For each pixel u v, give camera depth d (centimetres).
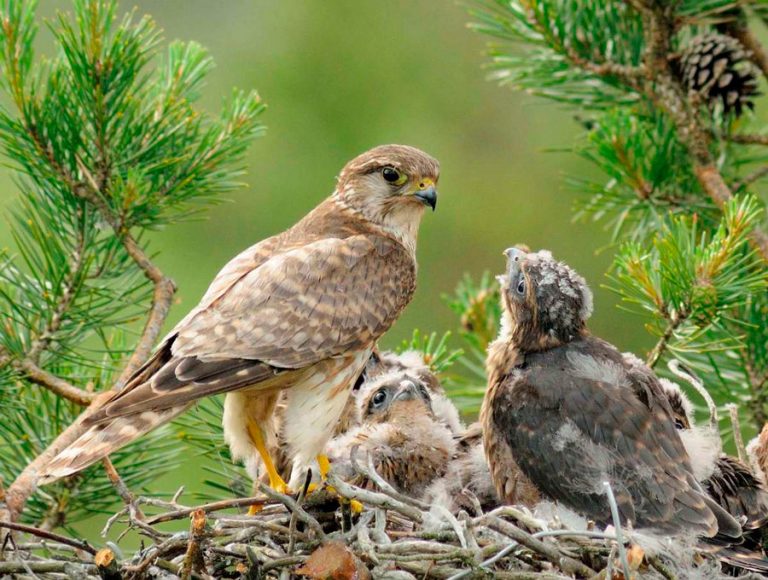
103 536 1148
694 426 1265
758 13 1409
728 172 1398
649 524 1148
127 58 1249
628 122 1359
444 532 1086
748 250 1288
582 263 2005
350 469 1295
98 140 1258
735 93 1348
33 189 1299
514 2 1391
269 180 1955
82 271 1248
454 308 1448
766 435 1263
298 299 1195
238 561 1116
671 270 1197
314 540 1109
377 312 1237
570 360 1250
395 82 2008
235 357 1153
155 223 1274
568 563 1046
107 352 1261
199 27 2006
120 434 1090
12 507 1115
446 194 2009
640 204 1363
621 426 1193
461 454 1335
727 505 1189
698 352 1221
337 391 1217
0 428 1270
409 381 1352
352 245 1256
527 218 2008
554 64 1402
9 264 1276
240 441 1220
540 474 1201
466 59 2017
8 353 1219
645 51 1372
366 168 1335
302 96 1983
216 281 1219
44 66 1267
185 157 1256
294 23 2003
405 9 2025
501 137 2020
